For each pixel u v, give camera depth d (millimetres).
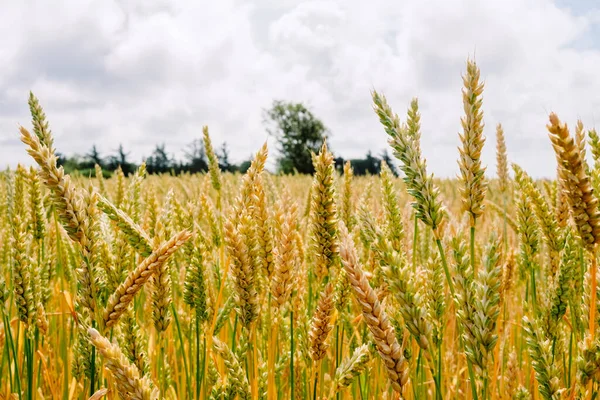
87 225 1724
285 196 2299
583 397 1813
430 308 1973
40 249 3113
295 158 86812
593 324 1701
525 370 3150
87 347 2205
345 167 3094
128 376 1296
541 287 3148
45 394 2916
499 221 4641
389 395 2855
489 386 2613
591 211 1526
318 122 86562
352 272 1449
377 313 1443
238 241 1885
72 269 3469
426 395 3301
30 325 2285
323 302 1873
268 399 2010
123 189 4328
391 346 1442
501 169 3850
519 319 3420
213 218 2953
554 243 2457
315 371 1950
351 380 1923
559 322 2338
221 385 2139
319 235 1994
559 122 1494
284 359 2586
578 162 1505
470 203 1612
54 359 3002
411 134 1690
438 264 1983
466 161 1610
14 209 3064
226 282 2875
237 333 2867
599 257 2199
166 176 13719
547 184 3342
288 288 1933
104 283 1910
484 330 1480
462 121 1630
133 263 2691
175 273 3320
